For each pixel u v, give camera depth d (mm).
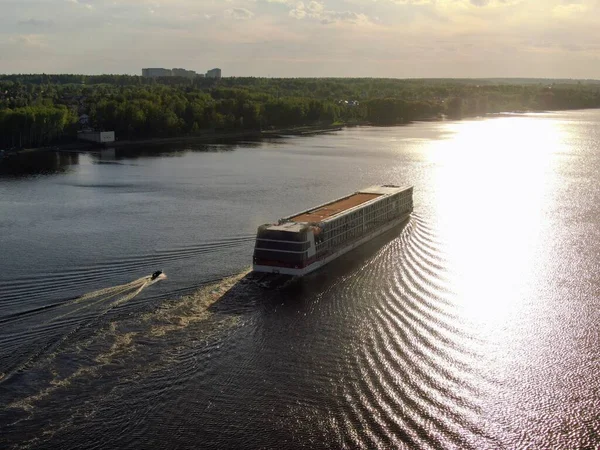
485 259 111375
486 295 94562
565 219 140625
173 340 77188
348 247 115688
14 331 78125
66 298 88812
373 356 75375
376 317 85938
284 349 76438
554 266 107562
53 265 103312
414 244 121125
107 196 162875
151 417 62594
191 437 60031
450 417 64250
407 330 82312
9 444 57906
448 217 143125
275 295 92375
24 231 125438
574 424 63562
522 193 171375
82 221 134125
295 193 168500
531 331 82812
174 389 67125
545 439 61344
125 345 75375
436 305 90562
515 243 121375
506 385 70000
